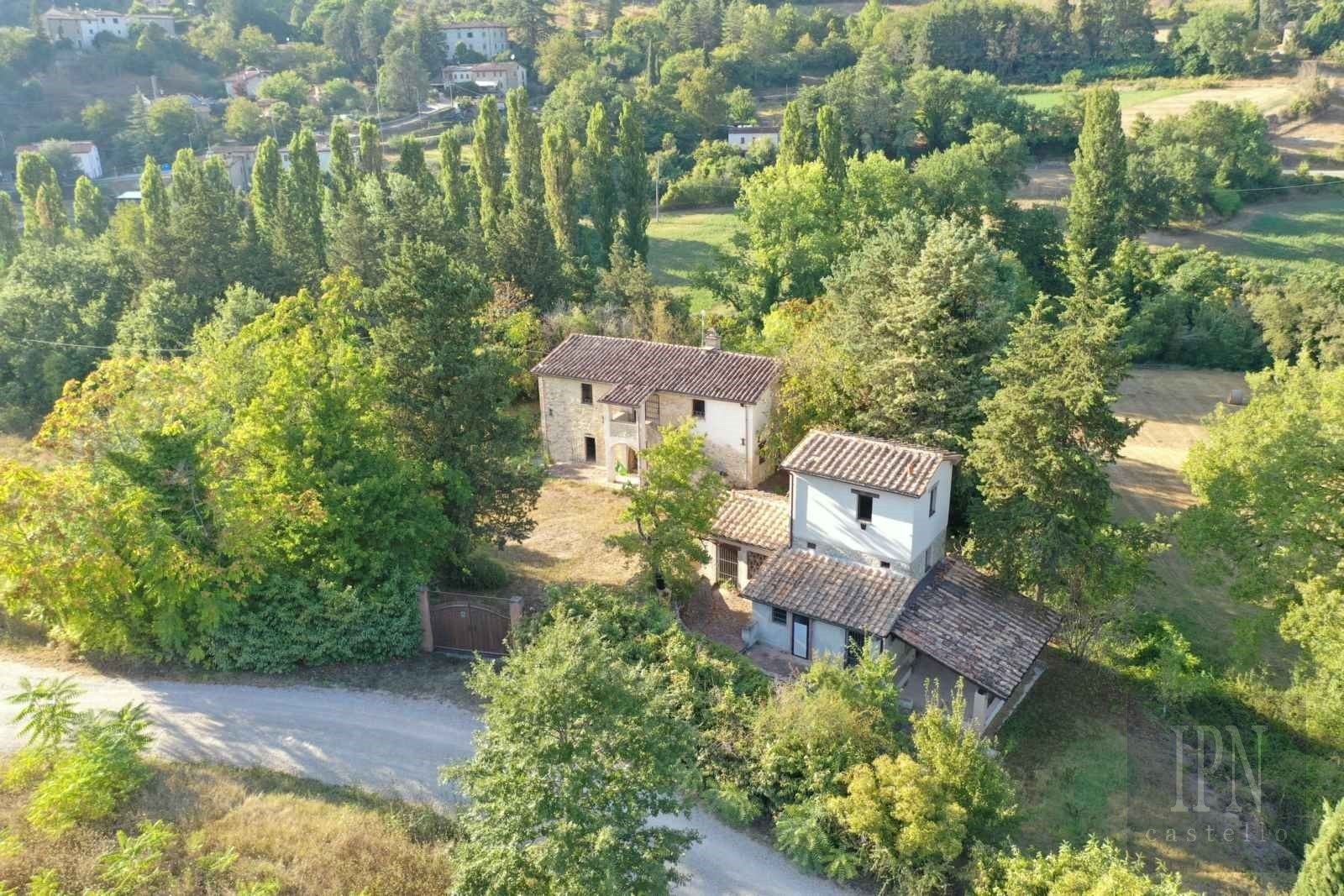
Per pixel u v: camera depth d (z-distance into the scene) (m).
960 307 43.75
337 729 26.75
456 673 29.70
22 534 26.56
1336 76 130.25
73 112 159.62
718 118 140.25
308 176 82.69
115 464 27.08
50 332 61.56
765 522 38.38
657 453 34.78
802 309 58.16
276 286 66.25
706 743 25.78
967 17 157.25
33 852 20.66
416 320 33.97
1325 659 28.05
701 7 178.12
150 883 20.19
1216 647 38.66
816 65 169.38
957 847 22.31
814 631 33.41
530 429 40.34
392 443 33.66
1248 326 75.88
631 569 39.75
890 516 33.41
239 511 27.83
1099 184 76.62
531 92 177.00
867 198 75.00
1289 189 105.62
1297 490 33.38
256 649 28.92
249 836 21.86
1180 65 145.00
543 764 18.33
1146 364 78.69
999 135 98.00
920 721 25.12
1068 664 35.50
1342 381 36.66
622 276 67.56
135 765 23.31
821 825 23.80
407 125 159.50
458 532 33.97
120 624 28.09
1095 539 34.72
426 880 21.30
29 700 24.48
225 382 33.53
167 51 179.38
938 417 43.19
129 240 84.25
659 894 18.97
